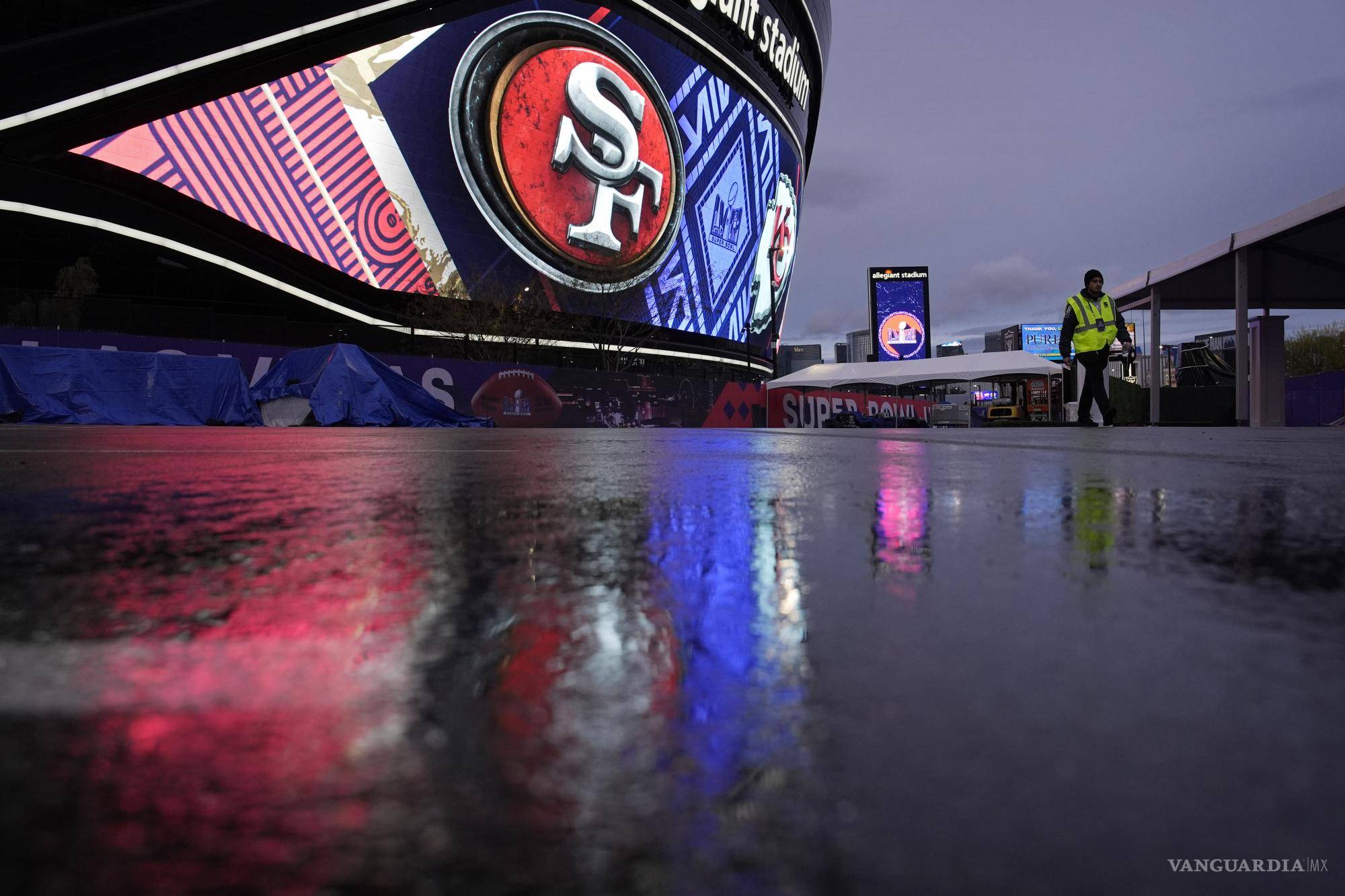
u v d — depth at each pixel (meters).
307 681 0.48
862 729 0.39
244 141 38.09
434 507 1.48
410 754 0.36
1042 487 1.80
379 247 42.75
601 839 0.27
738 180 66.38
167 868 0.24
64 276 30.94
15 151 33.16
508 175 48.03
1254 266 17.94
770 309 73.50
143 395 15.02
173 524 1.24
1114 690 0.44
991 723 0.39
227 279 39.78
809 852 0.26
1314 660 0.50
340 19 40.41
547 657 0.53
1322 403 23.06
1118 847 0.26
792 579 0.79
